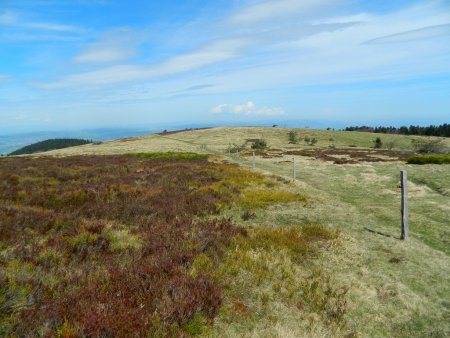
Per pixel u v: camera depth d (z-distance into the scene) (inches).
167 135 5949.8
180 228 462.3
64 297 250.4
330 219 617.9
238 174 1083.9
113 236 404.8
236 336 244.5
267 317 276.2
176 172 1085.8
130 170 1168.2
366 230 566.3
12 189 738.2
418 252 474.0
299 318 284.0
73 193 693.3
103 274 295.3
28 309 231.3
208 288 283.3
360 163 1756.9
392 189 996.6
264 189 857.5
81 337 208.1
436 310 331.0
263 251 397.1
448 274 409.7
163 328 227.0
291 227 534.9
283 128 6619.1
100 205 600.1
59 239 373.4
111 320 221.8
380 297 342.6
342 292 338.6
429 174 1170.6
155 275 294.5
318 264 402.9
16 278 269.0
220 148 3531.0
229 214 621.6
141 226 482.3
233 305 281.3
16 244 366.6
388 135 5831.7
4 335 207.0
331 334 269.9
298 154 2549.2
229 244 412.8
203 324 249.1
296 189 919.0
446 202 801.6
